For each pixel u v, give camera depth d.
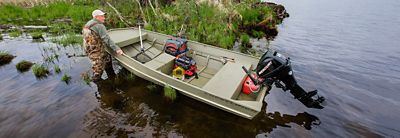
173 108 5.11
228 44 9.30
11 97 5.22
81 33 10.21
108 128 4.46
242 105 4.27
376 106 5.45
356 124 4.78
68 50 8.07
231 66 5.72
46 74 6.29
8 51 7.86
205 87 4.79
